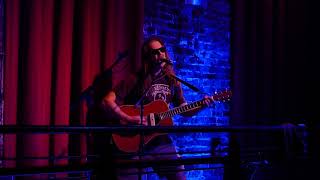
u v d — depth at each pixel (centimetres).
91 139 321
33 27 306
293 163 379
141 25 359
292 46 452
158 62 312
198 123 414
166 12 401
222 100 314
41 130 182
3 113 299
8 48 300
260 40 436
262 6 437
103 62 340
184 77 408
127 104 312
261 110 431
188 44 412
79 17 333
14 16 302
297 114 448
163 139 307
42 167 188
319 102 459
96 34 337
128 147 297
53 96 319
